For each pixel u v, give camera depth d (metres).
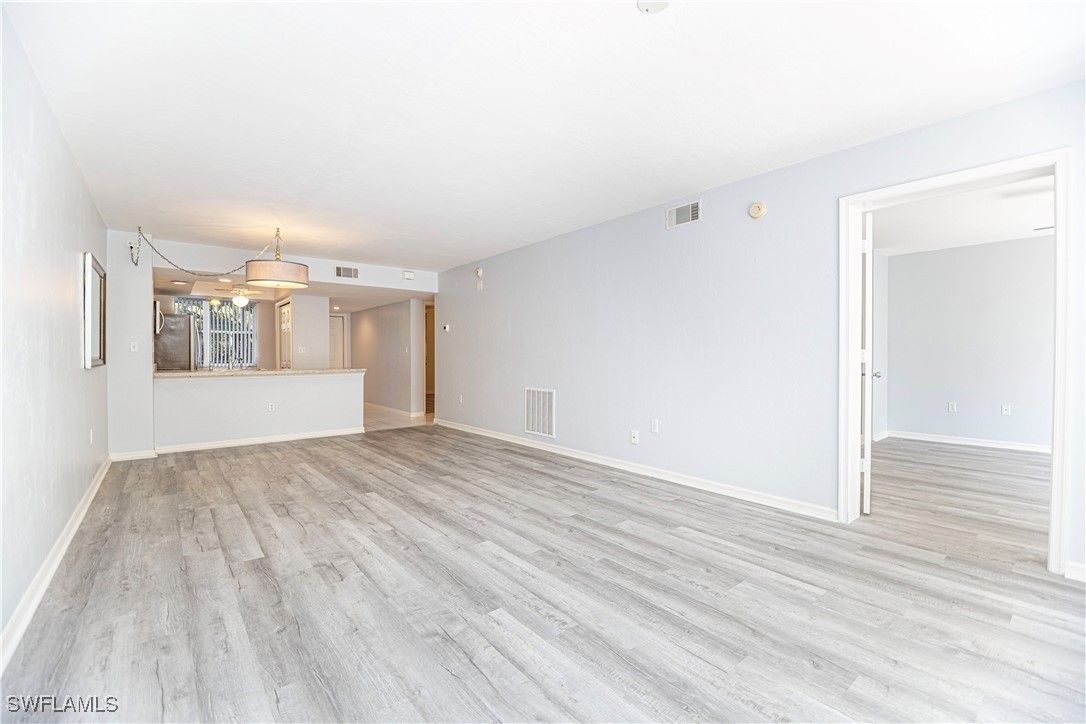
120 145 2.99
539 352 5.71
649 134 2.93
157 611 2.10
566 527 3.14
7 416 1.84
